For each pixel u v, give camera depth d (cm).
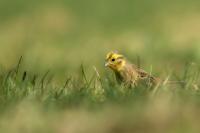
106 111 1108
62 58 2531
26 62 2439
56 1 3431
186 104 1101
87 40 2908
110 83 1338
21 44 2878
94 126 1073
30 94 1265
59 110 1152
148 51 2459
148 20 3123
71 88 1327
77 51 2656
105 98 1217
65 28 3145
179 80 1384
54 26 3159
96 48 2666
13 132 1092
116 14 3259
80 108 1151
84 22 3200
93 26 3133
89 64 2320
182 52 2433
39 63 2381
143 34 2883
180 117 1058
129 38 2816
